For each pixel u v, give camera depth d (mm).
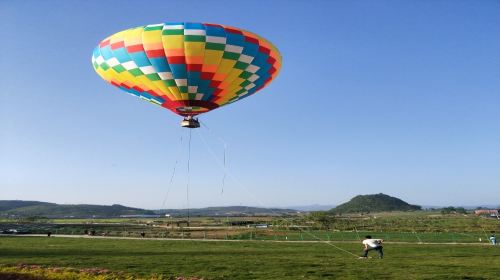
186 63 33625
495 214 173625
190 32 33219
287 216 130375
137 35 34000
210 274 26281
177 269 28547
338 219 124625
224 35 33750
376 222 113750
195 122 37781
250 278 24859
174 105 37000
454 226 93125
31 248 48750
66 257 37281
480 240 59000
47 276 25047
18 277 24688
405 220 130000
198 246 52031
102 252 43562
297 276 25438
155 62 33844
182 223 132375
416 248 46438
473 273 26156
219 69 34375
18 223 136000
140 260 34125
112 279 24625
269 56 36469
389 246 49250
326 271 27297
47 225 124625
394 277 24812
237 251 44406
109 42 35562
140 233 82875
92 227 112500
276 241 60531
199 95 35906
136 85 36406
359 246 50562
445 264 31047
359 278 24609
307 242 57781
